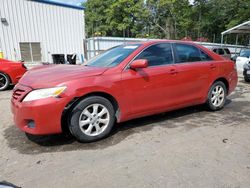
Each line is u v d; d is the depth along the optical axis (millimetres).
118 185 2420
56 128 3158
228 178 2521
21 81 3488
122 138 3580
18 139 3572
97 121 3471
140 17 48031
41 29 14430
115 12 48844
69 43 15672
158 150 3176
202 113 4879
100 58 4258
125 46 4328
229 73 5105
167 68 4074
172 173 2621
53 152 3145
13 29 13539
